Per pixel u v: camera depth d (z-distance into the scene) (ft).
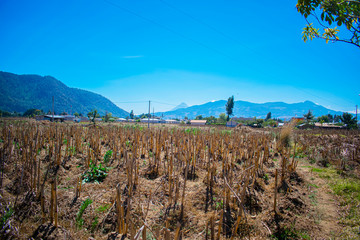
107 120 202.69
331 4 10.37
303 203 20.61
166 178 25.18
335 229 17.07
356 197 21.63
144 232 11.60
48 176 23.50
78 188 21.17
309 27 12.97
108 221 16.29
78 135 41.27
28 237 13.71
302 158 40.83
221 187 23.22
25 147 27.89
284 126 47.60
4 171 23.06
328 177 28.45
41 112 380.78
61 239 13.58
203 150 35.83
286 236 16.34
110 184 22.93
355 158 36.52
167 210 18.43
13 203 16.97
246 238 15.93
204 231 16.19
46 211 16.90
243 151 39.52
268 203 20.57
